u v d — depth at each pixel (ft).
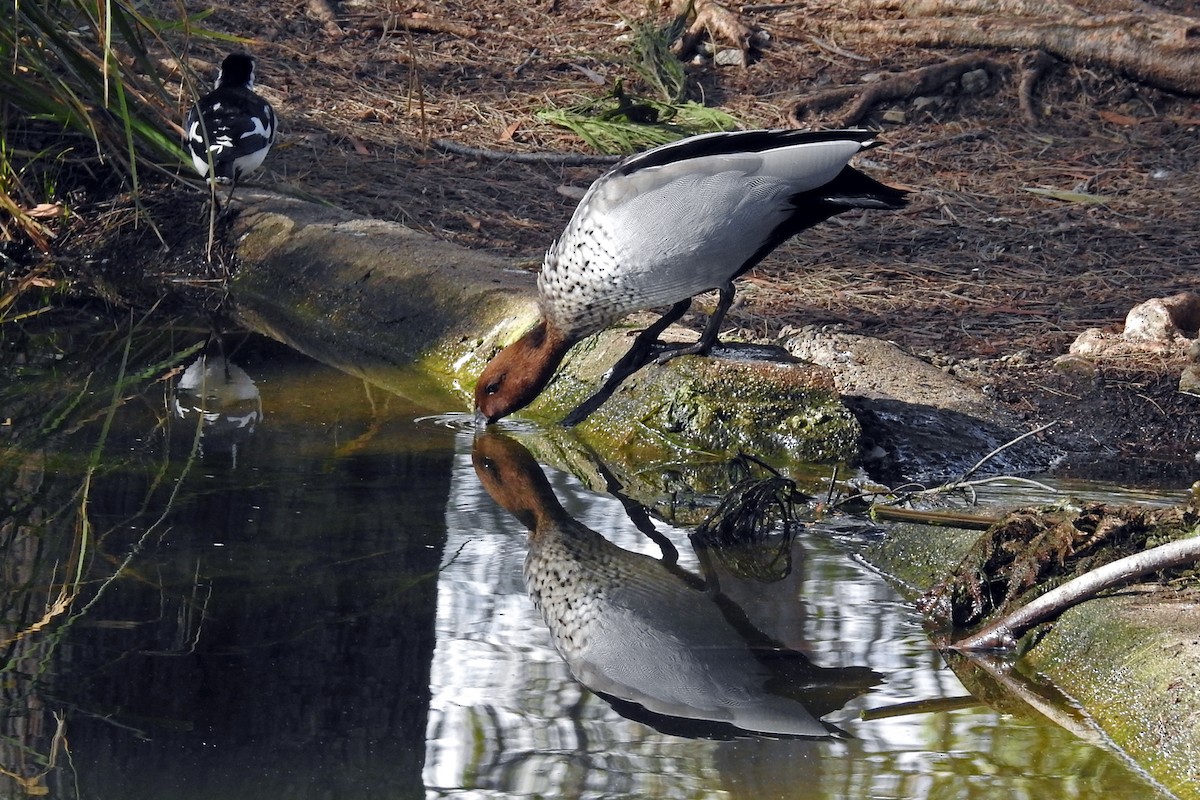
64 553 24.52
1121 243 45.80
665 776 17.43
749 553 26.20
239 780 17.16
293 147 52.65
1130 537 23.61
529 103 59.62
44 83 46.21
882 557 25.82
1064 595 21.34
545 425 34.09
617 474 30.99
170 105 46.62
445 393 36.50
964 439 32.24
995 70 61.26
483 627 22.12
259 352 38.99
